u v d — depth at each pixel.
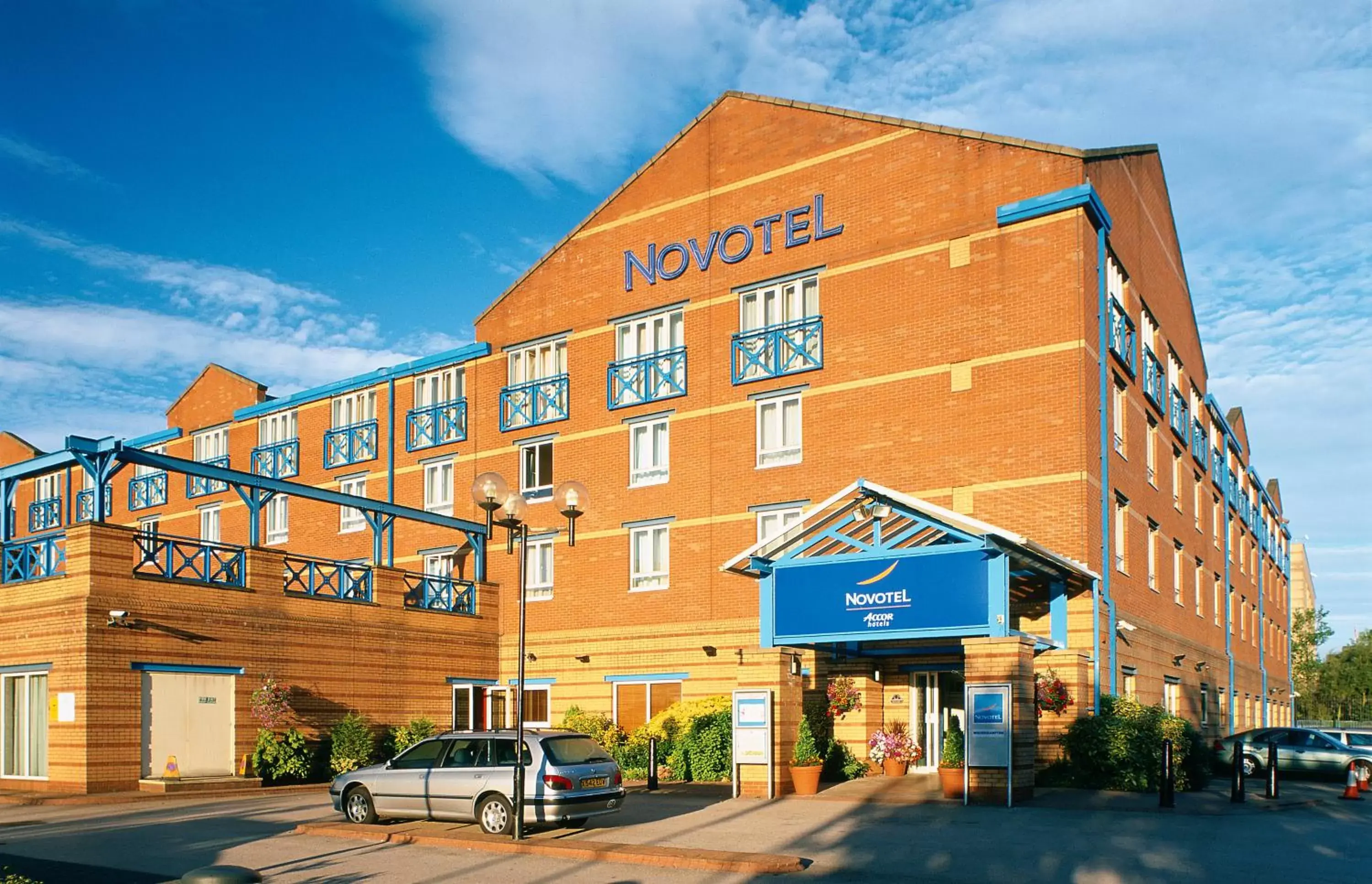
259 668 23.31
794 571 19.75
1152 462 26.88
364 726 24.83
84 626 20.44
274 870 13.09
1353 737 26.42
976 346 22.81
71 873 12.84
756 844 14.17
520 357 30.69
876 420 23.95
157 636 21.53
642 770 23.67
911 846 13.77
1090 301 22.16
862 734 22.56
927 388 23.33
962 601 18.03
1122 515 24.11
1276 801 18.05
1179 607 29.08
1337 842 13.83
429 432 32.22
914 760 22.27
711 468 26.33
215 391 39.22
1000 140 23.09
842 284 24.86
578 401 28.98
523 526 15.73
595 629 27.72
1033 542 17.97
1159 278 28.97
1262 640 47.00
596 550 28.05
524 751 15.36
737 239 26.64
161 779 21.06
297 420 36.22
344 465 34.22
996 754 17.36
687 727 23.61
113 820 17.41
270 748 22.73
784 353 25.53
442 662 27.73
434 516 28.52
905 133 24.36
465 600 29.09
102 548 21.00
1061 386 21.64
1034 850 13.39
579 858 13.65
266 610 23.69
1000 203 22.97
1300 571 91.31
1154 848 13.38
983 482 22.33
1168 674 26.97
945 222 23.58
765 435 25.80
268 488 24.39
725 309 26.64
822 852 13.55
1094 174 23.00
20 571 22.58
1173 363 30.92
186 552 38.47
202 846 14.85
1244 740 25.67
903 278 23.98
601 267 29.06
